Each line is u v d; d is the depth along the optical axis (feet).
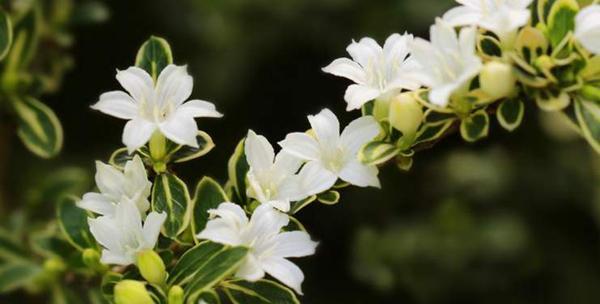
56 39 1.02
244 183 0.80
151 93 0.77
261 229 0.76
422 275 1.19
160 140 0.79
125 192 0.78
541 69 0.76
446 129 0.78
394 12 1.21
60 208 0.87
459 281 1.19
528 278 1.22
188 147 0.79
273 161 0.78
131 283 0.76
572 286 1.22
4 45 0.87
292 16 1.22
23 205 1.05
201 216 0.80
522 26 0.77
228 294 0.78
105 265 0.85
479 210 1.23
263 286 0.78
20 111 0.94
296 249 0.76
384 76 0.78
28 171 1.14
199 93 1.23
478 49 0.77
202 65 1.23
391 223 1.23
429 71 0.75
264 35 1.23
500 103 0.77
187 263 0.77
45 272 0.92
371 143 0.77
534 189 1.23
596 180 1.22
